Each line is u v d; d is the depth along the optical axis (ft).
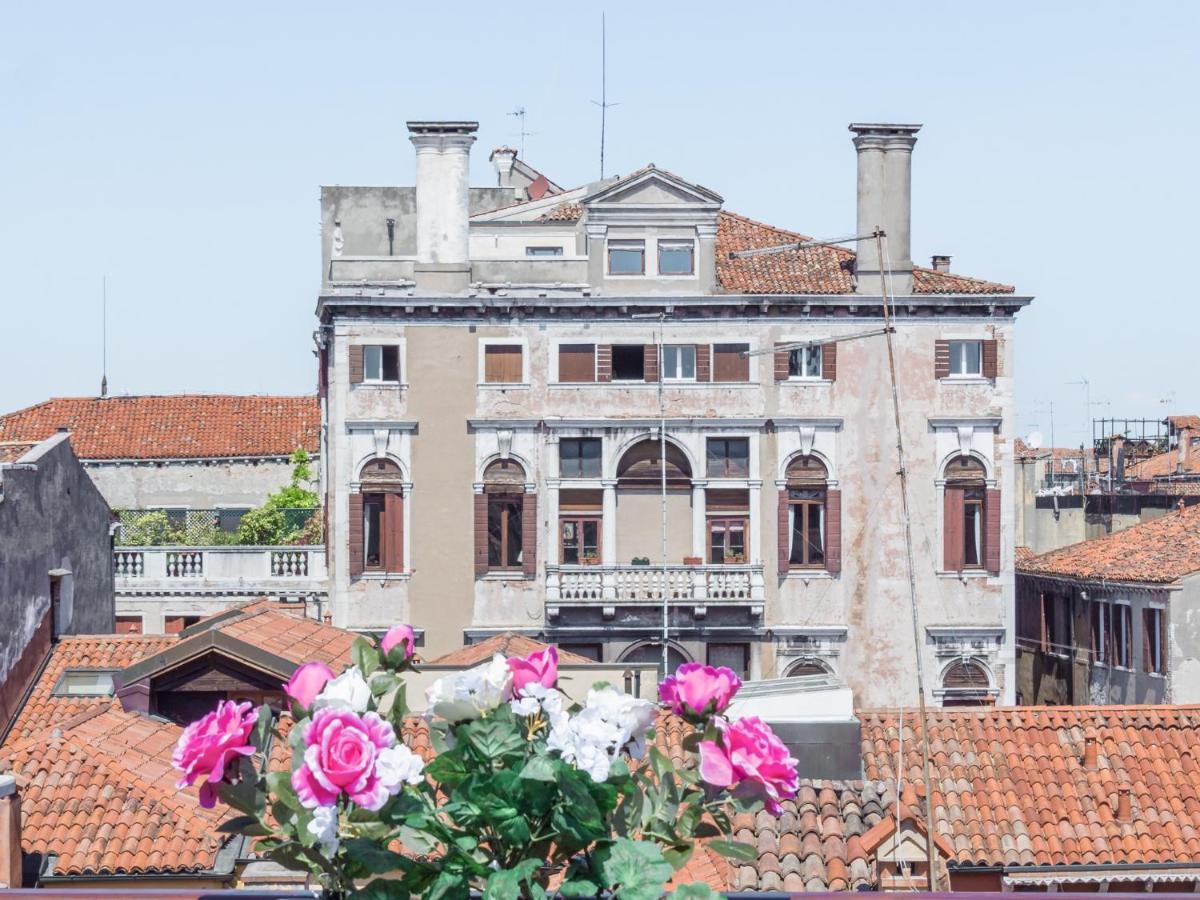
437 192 138.82
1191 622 128.06
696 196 138.21
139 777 63.41
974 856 70.33
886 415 138.41
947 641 138.10
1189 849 71.20
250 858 59.11
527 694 18.07
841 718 70.74
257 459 188.96
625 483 138.92
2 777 55.98
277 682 71.97
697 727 18.37
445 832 17.44
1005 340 138.21
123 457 188.55
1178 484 197.67
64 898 17.78
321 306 139.95
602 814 17.60
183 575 147.43
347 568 137.39
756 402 138.51
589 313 138.10
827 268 143.33
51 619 100.78
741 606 136.56
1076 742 77.87
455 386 138.00
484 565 137.69
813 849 62.95
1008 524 138.31
